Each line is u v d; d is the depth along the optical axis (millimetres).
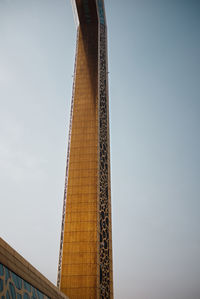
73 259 32219
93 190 36281
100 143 40406
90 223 34219
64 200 36344
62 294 22188
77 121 41500
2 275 12977
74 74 46062
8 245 13984
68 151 39562
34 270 16828
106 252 33438
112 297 31219
